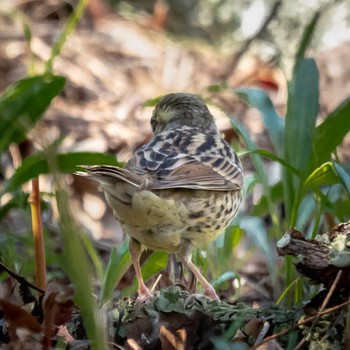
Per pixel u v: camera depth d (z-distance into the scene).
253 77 18.89
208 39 21.20
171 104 10.64
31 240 10.65
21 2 19.69
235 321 7.55
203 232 8.75
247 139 10.38
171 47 19.64
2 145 10.19
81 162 9.74
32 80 10.16
